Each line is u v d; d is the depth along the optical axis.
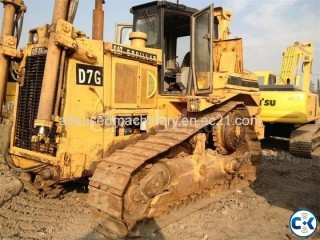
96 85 4.42
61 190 5.00
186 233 4.09
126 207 3.83
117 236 3.85
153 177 4.04
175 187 4.45
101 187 3.83
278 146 10.70
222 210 4.91
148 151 4.14
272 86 10.44
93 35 6.11
